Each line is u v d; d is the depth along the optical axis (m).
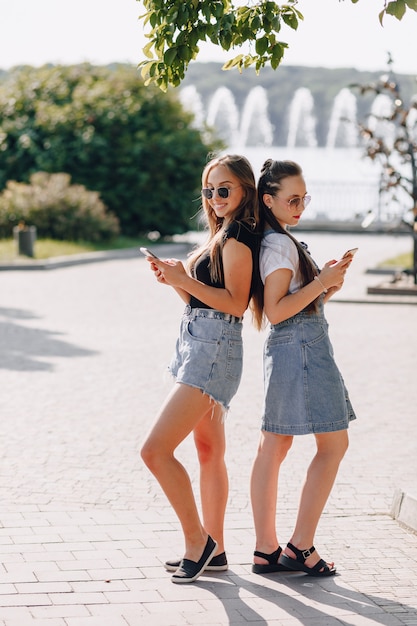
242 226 4.75
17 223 27.62
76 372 10.62
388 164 18.33
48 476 6.76
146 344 12.54
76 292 18.27
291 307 4.73
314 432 4.77
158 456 4.63
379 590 4.72
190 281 4.63
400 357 11.80
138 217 31.33
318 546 5.38
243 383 10.30
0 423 8.31
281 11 5.19
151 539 5.38
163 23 5.09
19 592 4.52
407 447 7.76
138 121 31.05
